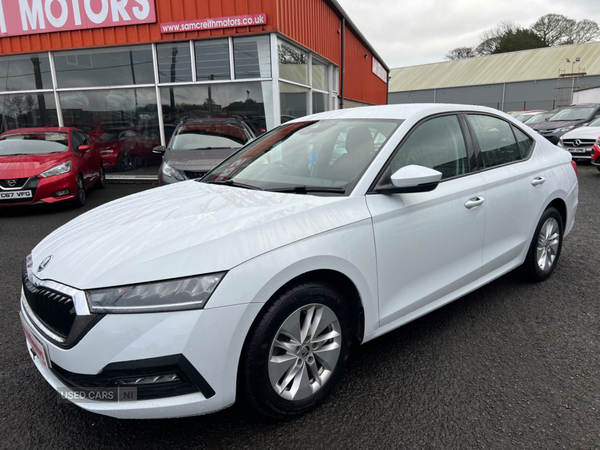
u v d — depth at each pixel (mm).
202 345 1779
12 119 11609
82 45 10750
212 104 10633
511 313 3275
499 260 3236
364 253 2264
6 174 7023
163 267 1816
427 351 2773
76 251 2061
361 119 2930
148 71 10742
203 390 1816
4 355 2826
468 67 53312
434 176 2252
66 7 10531
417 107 2904
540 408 2203
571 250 4766
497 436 2014
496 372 2527
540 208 3527
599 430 2037
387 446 1976
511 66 49781
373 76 24344
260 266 1892
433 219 2615
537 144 3738
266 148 3189
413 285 2600
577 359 2646
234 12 9797
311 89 12672
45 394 2424
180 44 10414
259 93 10289
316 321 2156
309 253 2023
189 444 2027
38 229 6352
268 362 1981
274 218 2074
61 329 1856
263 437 2059
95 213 2617
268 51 10023
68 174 7555
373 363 2652
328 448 1977
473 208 2879
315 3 12617
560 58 47344
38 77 11266
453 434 2035
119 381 1774
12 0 10734
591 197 7840
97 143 11312
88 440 2066
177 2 10047
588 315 3221
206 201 2439
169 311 1751
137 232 2092
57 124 11492
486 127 3266
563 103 44625
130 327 1734
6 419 2213
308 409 2195
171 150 7305
